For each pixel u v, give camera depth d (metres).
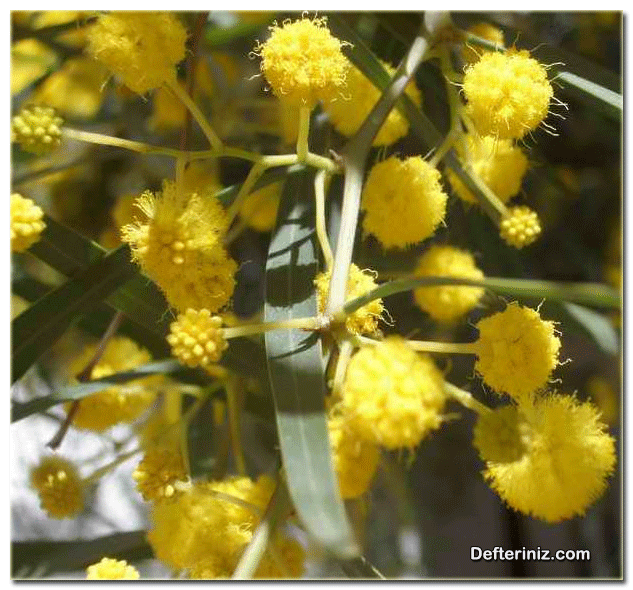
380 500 0.19
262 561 0.10
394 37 0.13
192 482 0.11
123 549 0.13
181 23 0.11
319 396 0.08
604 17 0.17
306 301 0.10
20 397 0.17
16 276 0.14
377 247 0.13
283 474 0.08
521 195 0.17
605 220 0.19
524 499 0.09
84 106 0.17
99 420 0.13
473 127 0.11
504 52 0.11
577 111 0.17
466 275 0.13
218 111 0.16
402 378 0.08
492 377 0.09
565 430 0.09
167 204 0.09
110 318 0.13
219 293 0.09
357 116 0.12
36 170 0.16
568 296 0.09
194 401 0.14
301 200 0.11
